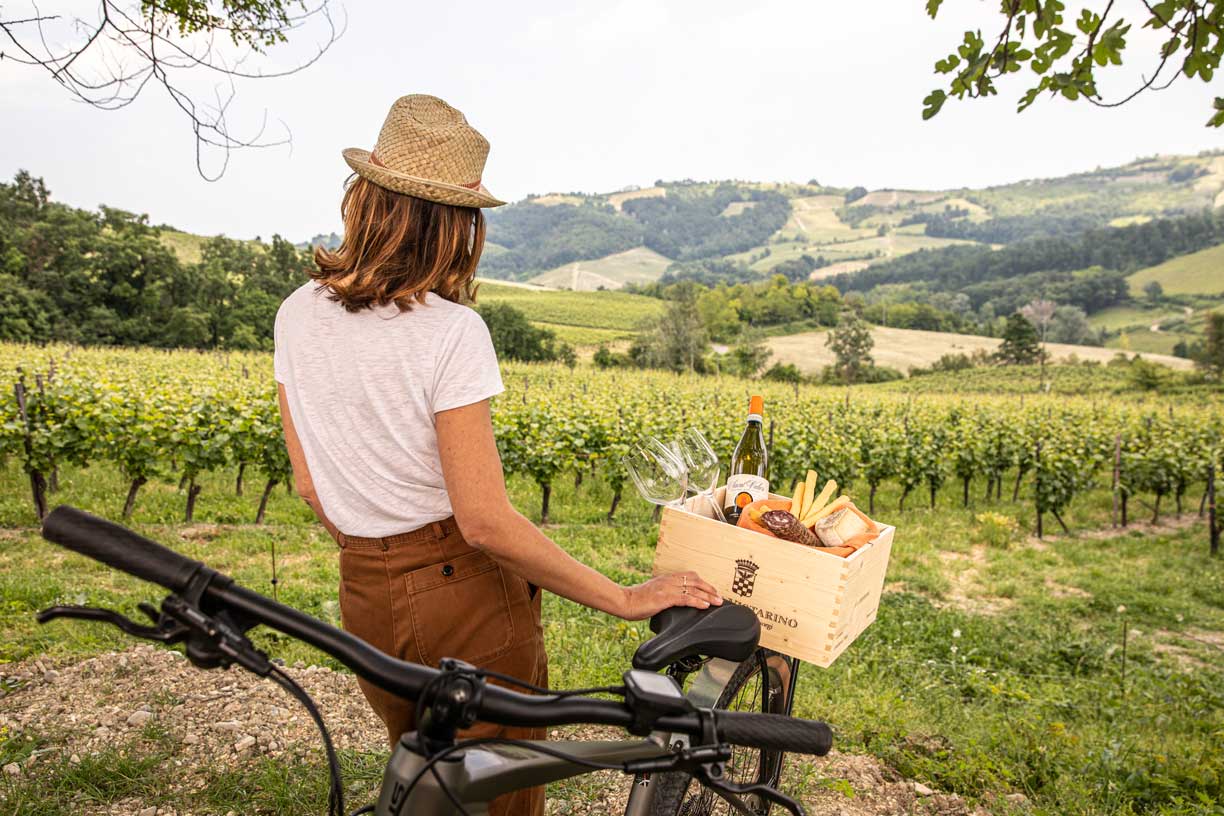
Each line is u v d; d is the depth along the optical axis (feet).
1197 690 17.08
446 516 4.66
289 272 246.06
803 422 50.57
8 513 28.53
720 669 5.78
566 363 254.88
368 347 4.47
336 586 20.93
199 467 29.73
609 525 35.22
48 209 233.35
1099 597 27.45
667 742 4.25
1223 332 269.64
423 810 3.50
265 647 13.97
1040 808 10.23
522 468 35.60
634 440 39.45
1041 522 42.19
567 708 3.21
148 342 207.92
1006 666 19.29
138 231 223.92
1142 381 234.58
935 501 50.01
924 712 13.94
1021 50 8.59
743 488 6.70
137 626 2.84
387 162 4.50
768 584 5.71
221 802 8.41
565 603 19.08
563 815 8.79
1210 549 37.47
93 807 8.18
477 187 4.70
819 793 9.84
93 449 29.40
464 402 4.36
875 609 6.47
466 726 3.03
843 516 6.07
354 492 4.60
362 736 10.14
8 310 190.80
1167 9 8.09
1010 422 57.41
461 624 4.68
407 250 4.54
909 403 70.69
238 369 77.36
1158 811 10.80
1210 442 53.98
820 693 14.20
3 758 8.85
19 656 13.05
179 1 9.48
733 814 7.00
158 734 9.57
